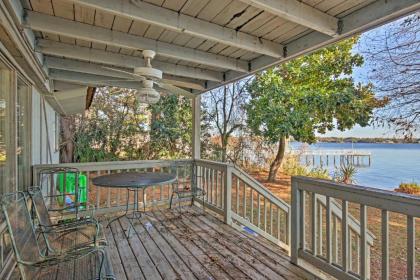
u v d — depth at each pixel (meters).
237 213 4.12
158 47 3.04
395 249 4.29
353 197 1.99
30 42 2.57
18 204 1.91
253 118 9.04
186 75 4.00
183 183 4.87
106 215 4.34
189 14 2.43
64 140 10.45
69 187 4.68
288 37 2.90
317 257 2.35
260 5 2.00
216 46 3.23
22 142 3.25
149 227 3.70
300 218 2.54
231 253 2.88
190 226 3.76
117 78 4.47
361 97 7.48
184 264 2.63
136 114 11.28
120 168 4.33
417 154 10.54
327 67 8.19
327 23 2.32
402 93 6.12
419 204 1.58
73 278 1.83
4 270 2.09
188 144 11.27
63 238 2.34
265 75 8.60
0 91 2.46
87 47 3.27
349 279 2.02
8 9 1.82
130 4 2.15
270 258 2.76
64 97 4.93
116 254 2.85
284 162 10.52
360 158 11.73
